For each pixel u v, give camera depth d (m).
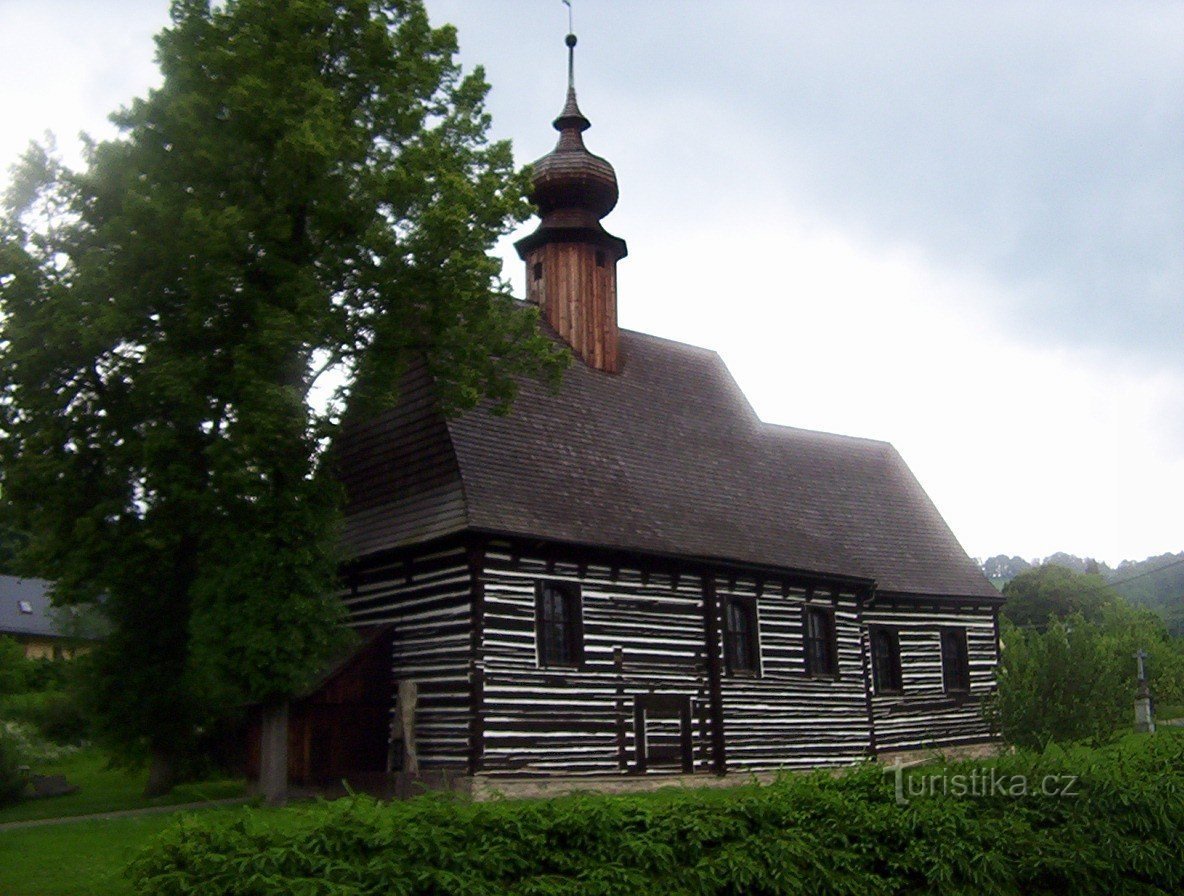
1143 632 47.22
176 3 19.67
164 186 19.09
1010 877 11.91
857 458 36.66
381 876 9.01
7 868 13.59
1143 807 13.32
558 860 9.80
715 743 24.48
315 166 18.39
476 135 21.42
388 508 23.58
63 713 27.83
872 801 12.08
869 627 31.28
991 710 22.39
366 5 20.11
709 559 25.00
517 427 24.70
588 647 22.80
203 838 9.26
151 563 20.55
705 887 10.17
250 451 18.06
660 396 30.03
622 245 30.23
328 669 21.72
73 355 18.72
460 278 19.28
